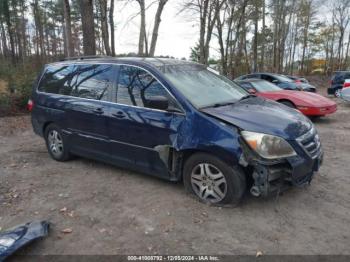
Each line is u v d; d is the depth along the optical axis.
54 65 5.95
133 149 4.55
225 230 3.50
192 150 4.00
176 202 4.13
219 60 28.28
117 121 4.62
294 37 44.94
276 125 3.74
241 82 10.64
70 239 3.40
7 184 4.91
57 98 5.60
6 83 11.55
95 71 5.11
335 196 4.30
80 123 5.21
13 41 42.69
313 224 3.62
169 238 3.38
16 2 40.41
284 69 45.84
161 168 4.33
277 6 34.38
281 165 3.69
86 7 11.26
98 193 4.50
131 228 3.58
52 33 48.41
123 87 4.66
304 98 9.30
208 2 18.14
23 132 8.59
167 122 4.10
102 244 3.30
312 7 43.12
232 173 3.74
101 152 5.04
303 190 4.46
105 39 15.67
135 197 4.33
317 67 51.56
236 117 3.82
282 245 3.24
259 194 3.67
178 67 4.73
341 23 45.22
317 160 3.99
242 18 24.55
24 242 3.19
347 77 16.95
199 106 4.03
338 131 8.31
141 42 13.26
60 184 4.86
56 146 5.89
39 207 4.13
